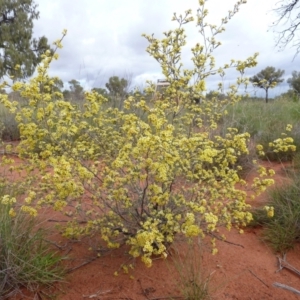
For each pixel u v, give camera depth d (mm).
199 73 2705
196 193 2373
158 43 2695
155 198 2094
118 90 5359
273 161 4875
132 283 2180
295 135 5129
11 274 2002
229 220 2295
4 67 19703
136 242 2029
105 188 2359
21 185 2576
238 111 6586
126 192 2248
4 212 2291
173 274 2252
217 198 2496
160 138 1898
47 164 2432
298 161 4301
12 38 20266
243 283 2230
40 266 2074
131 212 2342
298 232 2693
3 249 2082
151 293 2100
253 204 3219
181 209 2252
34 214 1930
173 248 2475
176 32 2709
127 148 2133
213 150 2002
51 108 2084
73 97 5371
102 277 2227
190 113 2967
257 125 5766
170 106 2793
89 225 2277
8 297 1991
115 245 2156
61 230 2516
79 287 2129
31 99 2164
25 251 2150
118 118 2668
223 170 2445
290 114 6891
